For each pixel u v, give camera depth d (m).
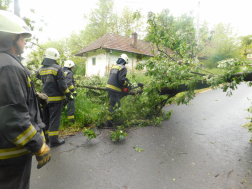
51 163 2.44
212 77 3.08
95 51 16.50
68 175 2.16
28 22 4.44
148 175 2.15
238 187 1.90
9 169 1.22
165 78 3.56
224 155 2.60
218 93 8.46
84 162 2.46
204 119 4.38
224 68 3.02
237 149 2.78
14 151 1.19
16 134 1.07
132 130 3.70
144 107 4.27
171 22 4.25
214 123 4.06
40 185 1.98
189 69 3.33
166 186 1.94
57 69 2.82
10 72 1.07
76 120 4.07
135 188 1.92
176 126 3.90
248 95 7.51
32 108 1.35
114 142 3.13
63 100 3.04
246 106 5.55
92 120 4.15
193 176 2.11
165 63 3.54
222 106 5.68
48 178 2.10
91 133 3.06
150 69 3.67
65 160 2.52
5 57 1.11
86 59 18.58
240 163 2.38
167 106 5.84
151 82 3.68
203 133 3.47
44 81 2.91
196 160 2.48
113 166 2.36
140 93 4.25
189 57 4.19
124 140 3.20
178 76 3.42
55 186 1.96
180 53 4.14
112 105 3.86
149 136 3.37
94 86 5.13
